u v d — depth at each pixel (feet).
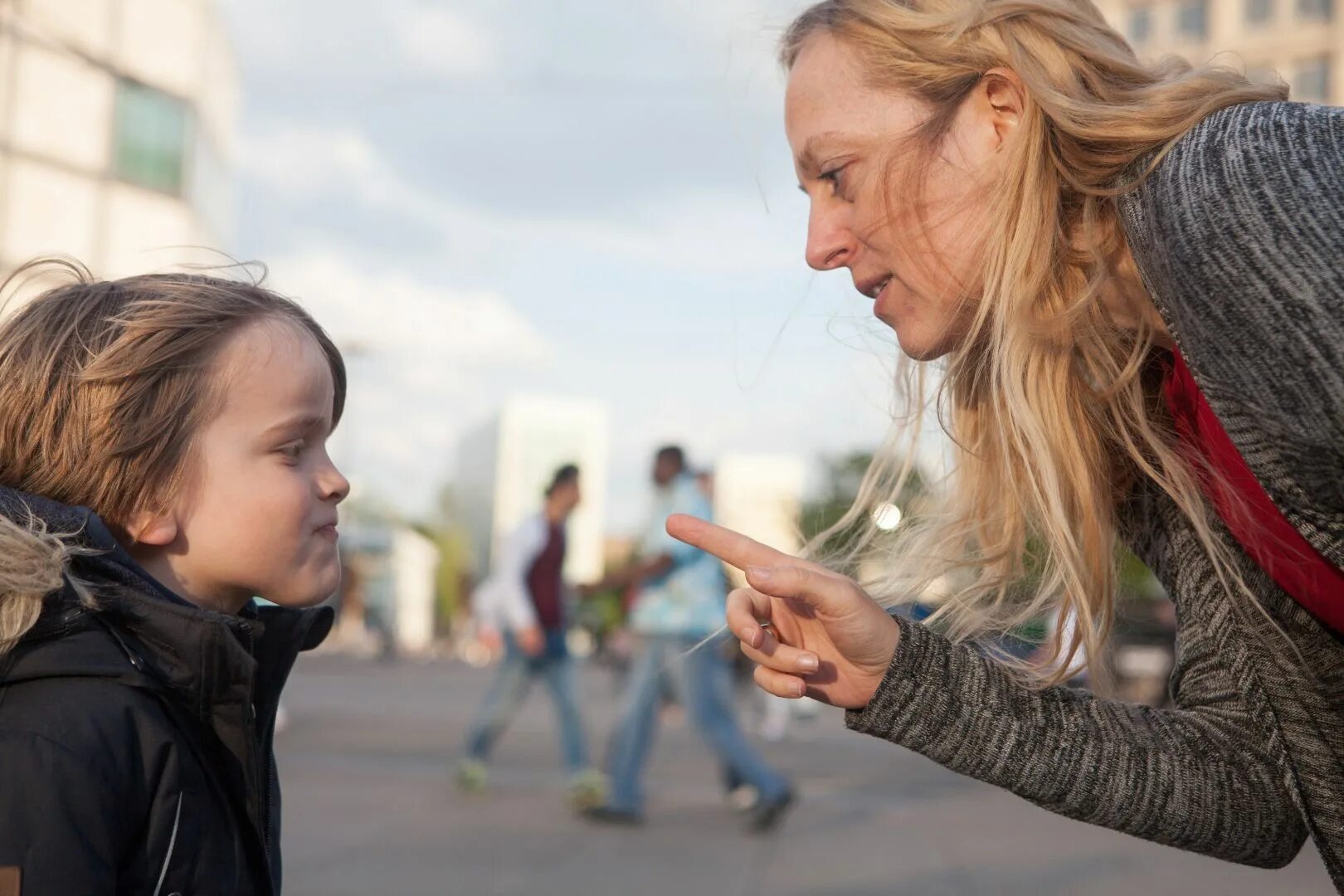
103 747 3.91
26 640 3.97
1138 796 4.41
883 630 4.44
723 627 5.12
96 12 54.85
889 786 22.91
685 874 13.88
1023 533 5.24
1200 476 4.44
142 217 57.72
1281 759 4.52
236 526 4.50
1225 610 4.63
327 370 4.85
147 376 4.37
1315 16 109.81
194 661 4.20
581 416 321.93
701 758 27.53
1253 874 14.38
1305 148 3.57
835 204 4.90
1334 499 3.58
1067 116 4.35
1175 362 4.58
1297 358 3.40
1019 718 4.44
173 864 4.08
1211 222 3.60
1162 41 115.03
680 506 18.94
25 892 3.69
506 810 18.43
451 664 109.70
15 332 4.48
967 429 5.38
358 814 17.39
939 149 4.67
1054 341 4.55
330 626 4.91
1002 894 13.01
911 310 4.91
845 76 4.77
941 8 4.67
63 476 4.36
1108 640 4.80
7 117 51.21
